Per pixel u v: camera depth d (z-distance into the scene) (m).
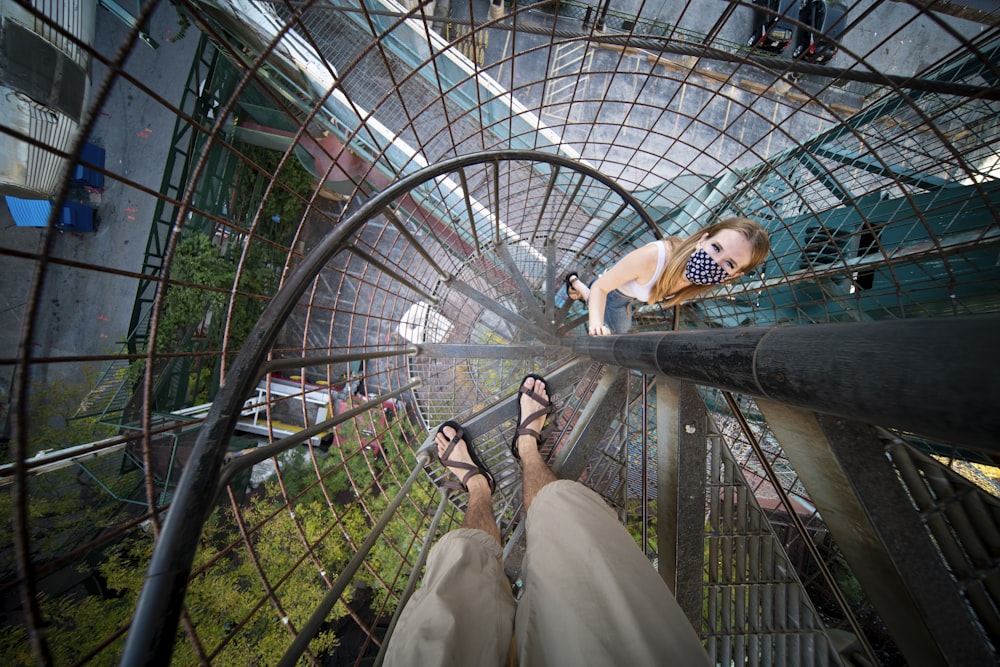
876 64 11.47
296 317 13.85
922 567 1.23
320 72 7.52
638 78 11.57
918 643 1.24
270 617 9.98
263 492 12.11
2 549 10.24
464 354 4.51
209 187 11.09
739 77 11.57
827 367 0.96
